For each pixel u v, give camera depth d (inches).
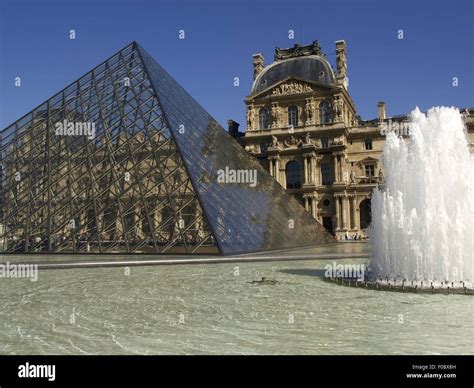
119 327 619.2
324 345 527.5
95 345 536.4
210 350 513.0
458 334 569.9
